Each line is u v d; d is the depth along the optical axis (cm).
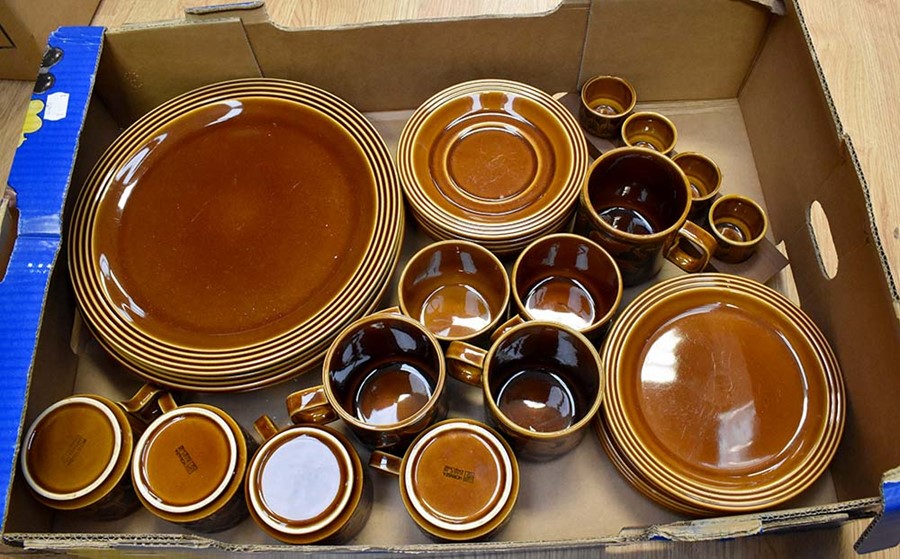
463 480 67
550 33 87
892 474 57
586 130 93
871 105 107
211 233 81
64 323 78
